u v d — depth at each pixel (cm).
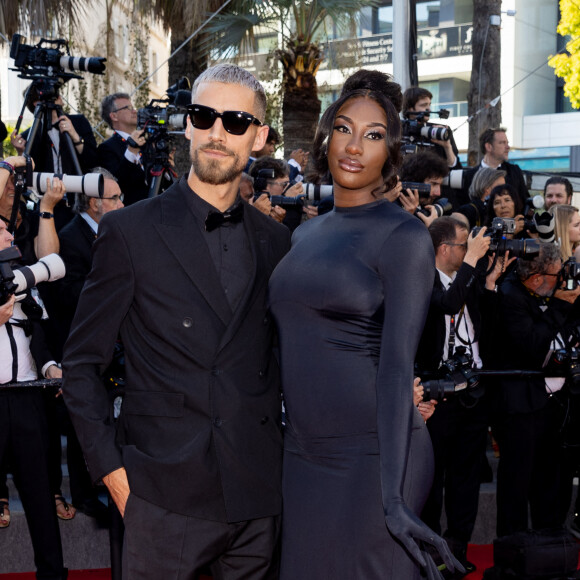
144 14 897
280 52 890
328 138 218
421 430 216
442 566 396
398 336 201
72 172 491
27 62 483
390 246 206
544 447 425
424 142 556
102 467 210
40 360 361
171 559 208
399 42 723
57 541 362
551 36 2598
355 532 203
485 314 405
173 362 211
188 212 220
